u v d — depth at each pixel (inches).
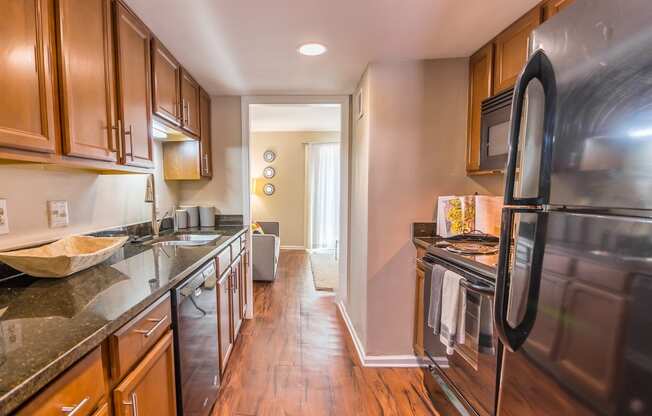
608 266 25.0
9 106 34.1
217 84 102.3
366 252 87.6
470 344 56.6
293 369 85.4
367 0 56.4
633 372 23.2
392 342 88.5
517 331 34.9
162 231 101.3
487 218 79.6
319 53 78.7
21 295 40.4
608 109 25.5
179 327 50.6
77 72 44.5
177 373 50.5
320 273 181.3
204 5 57.5
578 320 27.5
